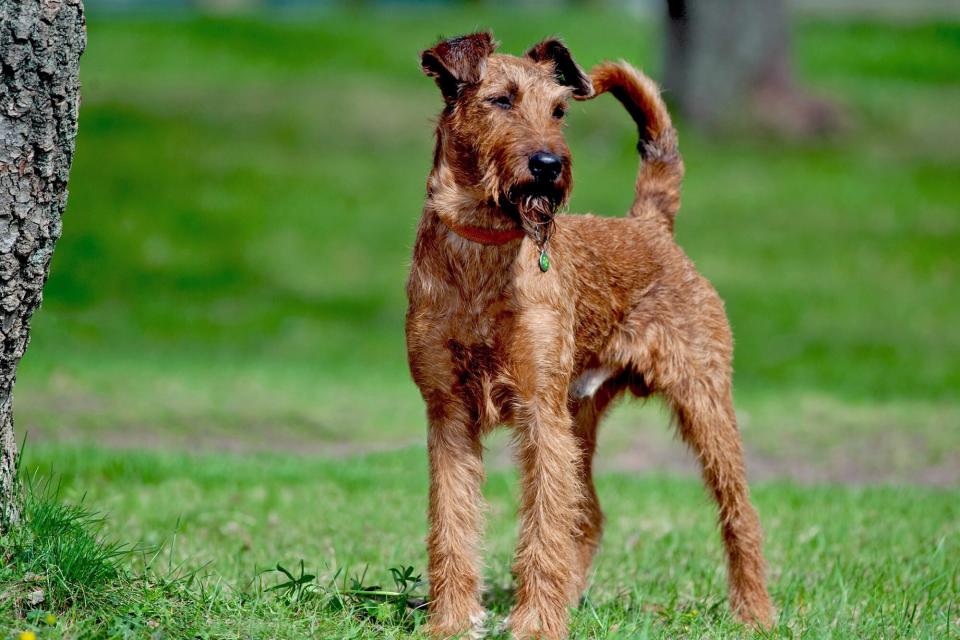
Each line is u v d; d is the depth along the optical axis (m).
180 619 5.66
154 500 9.56
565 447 6.50
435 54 6.69
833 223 26.67
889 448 13.57
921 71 40.69
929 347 19.55
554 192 6.36
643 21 49.28
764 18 32.78
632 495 10.72
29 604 5.58
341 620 6.08
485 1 54.75
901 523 9.48
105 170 27.36
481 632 6.39
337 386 16.03
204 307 21.52
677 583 7.82
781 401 15.92
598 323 7.35
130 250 23.72
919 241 25.56
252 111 32.97
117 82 34.50
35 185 5.80
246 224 25.39
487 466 12.80
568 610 6.59
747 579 7.36
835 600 7.20
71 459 10.57
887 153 32.19
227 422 13.76
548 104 6.59
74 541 5.97
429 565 6.52
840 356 19.03
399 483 10.76
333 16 46.94
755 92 33.00
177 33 40.47
